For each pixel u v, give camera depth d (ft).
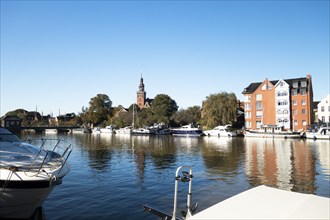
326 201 16.37
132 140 180.45
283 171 66.23
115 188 49.62
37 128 313.32
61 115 485.56
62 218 34.88
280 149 118.83
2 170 30.30
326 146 132.46
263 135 195.83
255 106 241.14
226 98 226.99
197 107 303.48
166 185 52.08
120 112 335.06
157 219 34.99
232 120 227.20
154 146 134.72
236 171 66.23
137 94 450.71
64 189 48.57
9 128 306.96
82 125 357.41
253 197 17.72
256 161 83.05
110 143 154.10
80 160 84.94
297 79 233.76
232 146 133.80
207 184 52.90
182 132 224.53
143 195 45.29
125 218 35.19
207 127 232.12
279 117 231.30
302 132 195.93
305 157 92.27
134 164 77.20
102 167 71.92
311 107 231.50
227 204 17.04
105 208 38.75
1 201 30.66
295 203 16.33
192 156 95.20
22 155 37.37
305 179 57.77
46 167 33.76
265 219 14.87
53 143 148.97
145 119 288.92
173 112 305.94
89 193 46.11
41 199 32.73
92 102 353.92
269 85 236.63
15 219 32.89
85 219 34.71
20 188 30.22
